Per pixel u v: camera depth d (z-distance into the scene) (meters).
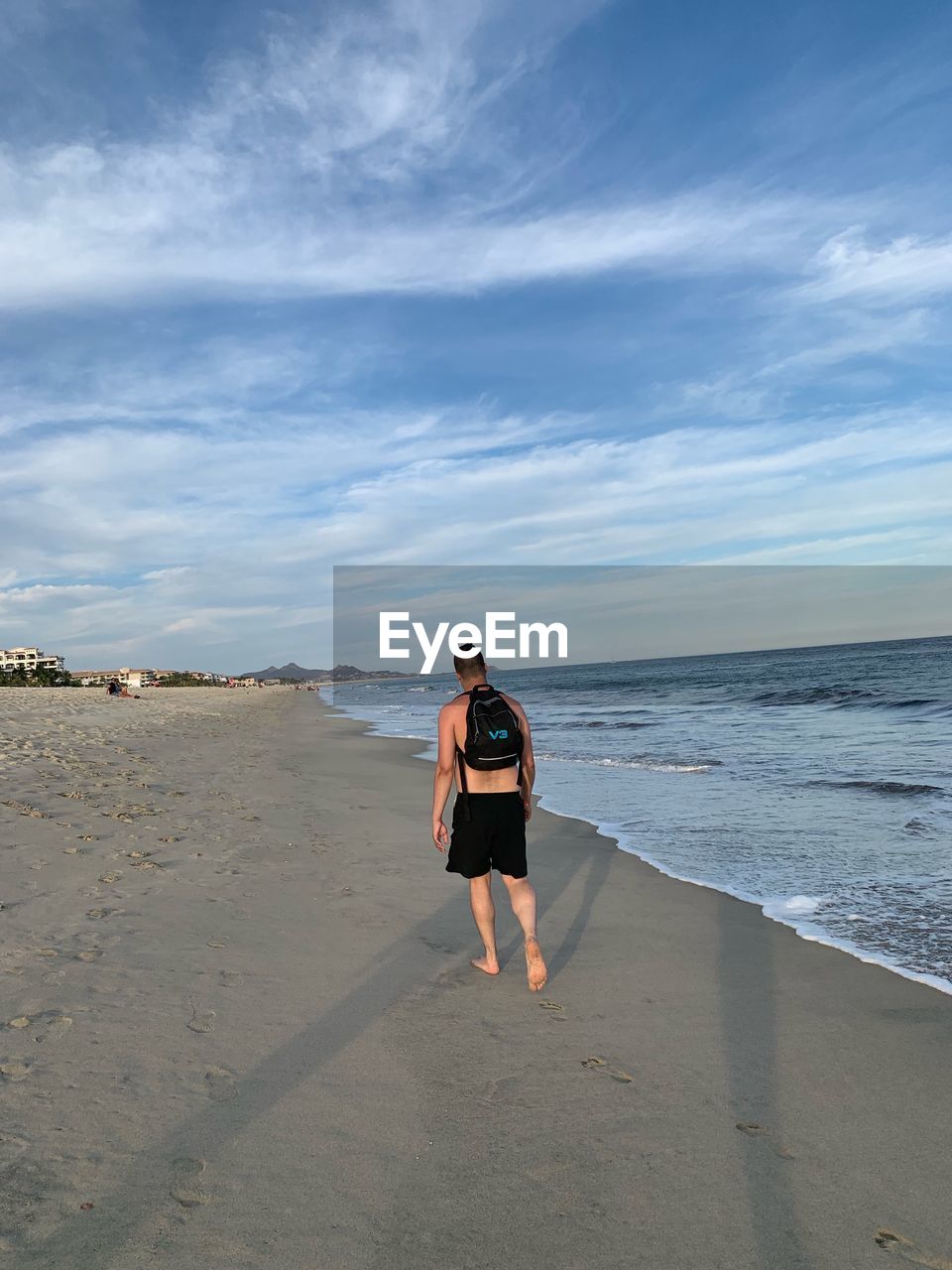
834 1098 3.21
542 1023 3.91
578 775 13.34
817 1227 2.44
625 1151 2.83
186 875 6.16
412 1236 2.36
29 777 9.76
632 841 8.32
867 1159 2.79
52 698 35.97
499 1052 3.59
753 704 27.84
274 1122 2.93
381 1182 2.61
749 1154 2.83
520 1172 2.70
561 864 7.46
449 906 5.88
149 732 20.02
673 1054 3.60
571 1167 2.73
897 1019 3.97
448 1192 2.57
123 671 171.62
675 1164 2.76
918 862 6.89
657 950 5.05
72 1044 3.39
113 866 6.21
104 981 4.07
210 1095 3.09
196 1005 3.89
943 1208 2.53
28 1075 3.12
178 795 9.88
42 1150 2.65
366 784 12.59
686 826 8.91
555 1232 2.40
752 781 11.58
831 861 7.08
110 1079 3.14
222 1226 2.36
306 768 14.87
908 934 5.22
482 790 4.37
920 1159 2.79
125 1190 2.49
